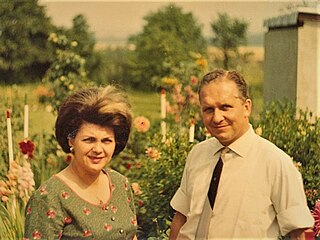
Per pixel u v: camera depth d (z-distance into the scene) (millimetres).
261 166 3027
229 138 3045
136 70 4941
